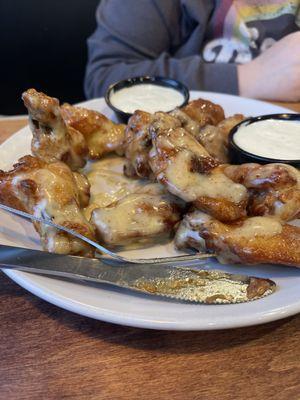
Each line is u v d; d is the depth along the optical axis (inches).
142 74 16.0
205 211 8.1
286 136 10.1
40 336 7.1
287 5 16.3
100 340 7.1
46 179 8.3
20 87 21.4
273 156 9.5
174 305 6.9
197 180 8.3
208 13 17.0
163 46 17.7
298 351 6.9
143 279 7.2
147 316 6.7
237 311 6.7
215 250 7.8
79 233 7.8
